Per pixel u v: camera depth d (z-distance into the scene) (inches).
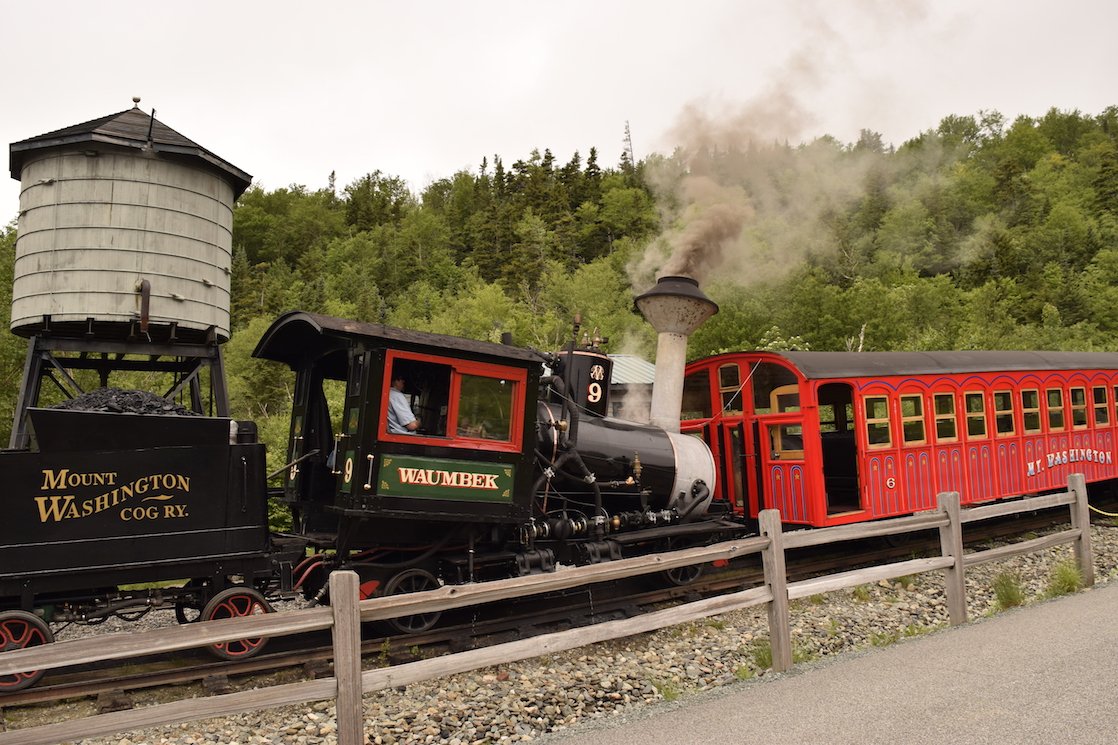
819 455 386.3
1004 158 3922.2
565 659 265.4
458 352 276.2
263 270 3385.8
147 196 391.5
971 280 2490.2
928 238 2824.8
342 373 331.6
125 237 384.5
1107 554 421.1
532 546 298.0
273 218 4192.9
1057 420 516.1
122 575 233.0
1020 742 159.8
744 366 435.8
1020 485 481.1
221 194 425.7
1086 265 2600.9
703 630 303.1
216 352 421.7
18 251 394.9
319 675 244.8
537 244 2913.4
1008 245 2571.4
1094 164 4003.4
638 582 363.3
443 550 289.9
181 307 397.4
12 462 220.7
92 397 254.5
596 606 313.7
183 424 244.2
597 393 352.2
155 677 229.6
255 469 256.8
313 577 288.2
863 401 404.8
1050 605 293.6
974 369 462.9
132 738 199.0
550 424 313.0
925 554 426.0
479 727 208.5
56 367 400.2
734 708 193.5
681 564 220.7
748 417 431.5
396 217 4611.2
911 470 421.4
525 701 227.0
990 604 336.2
